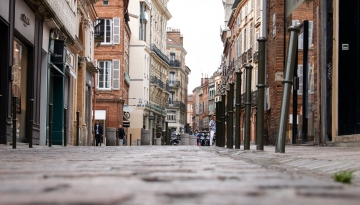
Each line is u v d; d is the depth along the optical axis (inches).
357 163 254.5
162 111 3572.8
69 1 1111.6
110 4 2290.8
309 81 811.4
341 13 660.1
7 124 655.1
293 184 132.4
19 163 239.8
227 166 209.5
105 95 2304.4
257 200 97.3
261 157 330.3
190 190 114.8
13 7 678.5
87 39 1459.2
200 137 2281.0
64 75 1029.8
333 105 685.9
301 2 868.6
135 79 2935.5
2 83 652.1
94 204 87.9
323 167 241.0
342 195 111.7
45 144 908.0
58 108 1025.5
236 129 553.3
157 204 89.7
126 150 540.7
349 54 659.4
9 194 105.1
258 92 417.7
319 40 740.7
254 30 1849.2
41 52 880.3
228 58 2893.7
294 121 882.8
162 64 3604.8
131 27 2910.9
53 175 157.2
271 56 1062.4
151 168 195.5
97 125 1696.6
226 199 98.2
